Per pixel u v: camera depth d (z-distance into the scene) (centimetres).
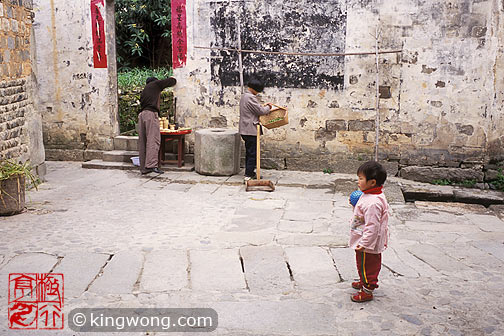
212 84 851
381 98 796
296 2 800
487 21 743
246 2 815
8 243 488
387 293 394
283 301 380
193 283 409
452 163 791
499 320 354
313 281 415
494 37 744
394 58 781
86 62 882
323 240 508
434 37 763
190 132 849
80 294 387
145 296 386
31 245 483
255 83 734
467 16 748
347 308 370
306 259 459
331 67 805
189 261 452
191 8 834
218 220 573
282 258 459
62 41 884
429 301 382
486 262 457
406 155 805
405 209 634
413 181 798
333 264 448
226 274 426
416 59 775
